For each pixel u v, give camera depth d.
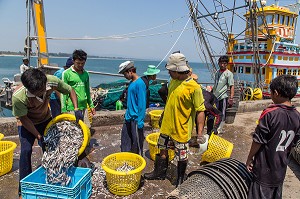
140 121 4.34
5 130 5.78
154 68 5.61
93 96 12.00
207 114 5.42
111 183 3.59
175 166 4.54
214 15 13.84
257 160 2.67
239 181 2.98
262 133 2.54
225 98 6.52
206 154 4.64
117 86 14.30
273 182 2.62
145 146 5.60
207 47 14.44
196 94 3.42
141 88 4.23
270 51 15.36
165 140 3.80
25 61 13.48
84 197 3.33
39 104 3.35
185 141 3.65
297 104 10.88
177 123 3.58
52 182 3.29
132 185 3.62
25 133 3.44
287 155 2.63
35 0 13.16
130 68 4.24
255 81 14.66
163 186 3.91
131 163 4.05
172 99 3.61
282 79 2.51
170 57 3.48
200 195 2.82
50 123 3.73
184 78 3.53
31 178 3.24
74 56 4.77
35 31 13.51
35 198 3.06
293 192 3.85
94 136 6.04
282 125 2.46
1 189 3.68
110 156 3.93
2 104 14.75
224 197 2.84
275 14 16.91
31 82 2.82
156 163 4.04
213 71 14.72
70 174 3.49
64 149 3.41
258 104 9.80
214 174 3.01
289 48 16.20
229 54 17.28
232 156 5.29
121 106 10.12
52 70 13.01
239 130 7.13
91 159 4.79
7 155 4.02
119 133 6.30
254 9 13.18
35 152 4.98
